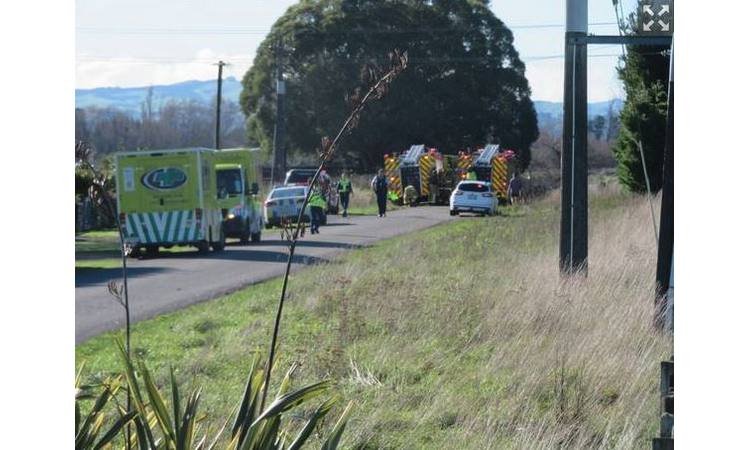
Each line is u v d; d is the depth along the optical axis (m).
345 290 21.88
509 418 11.33
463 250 32.91
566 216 22.80
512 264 26.50
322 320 19.05
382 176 65.00
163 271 32.62
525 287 19.44
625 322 15.38
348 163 99.12
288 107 99.12
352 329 16.64
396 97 97.25
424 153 80.56
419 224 55.03
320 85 98.12
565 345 13.81
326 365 13.96
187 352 16.56
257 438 6.62
